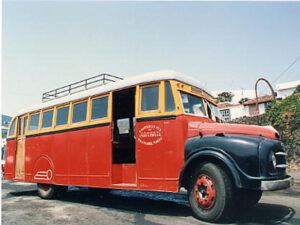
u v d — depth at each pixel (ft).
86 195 31.71
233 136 17.17
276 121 56.85
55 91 30.94
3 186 42.73
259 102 121.80
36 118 32.14
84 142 25.45
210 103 23.95
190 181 18.33
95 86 26.43
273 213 19.69
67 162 26.94
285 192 30.04
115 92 23.88
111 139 23.29
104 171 23.35
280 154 17.15
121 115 26.08
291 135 53.11
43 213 21.93
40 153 30.42
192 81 22.06
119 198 28.53
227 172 17.01
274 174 16.40
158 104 20.17
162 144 19.45
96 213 21.33
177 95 19.67
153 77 20.86
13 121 35.96
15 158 34.40
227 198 16.58
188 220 18.01
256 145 16.34
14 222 19.21
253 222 17.24
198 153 17.60
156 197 28.45
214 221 17.07
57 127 28.78
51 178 28.48
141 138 20.56
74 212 22.00
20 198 30.40
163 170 19.17
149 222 17.87
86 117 25.76
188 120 19.51
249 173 16.10
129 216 19.89
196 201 17.93
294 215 19.10
